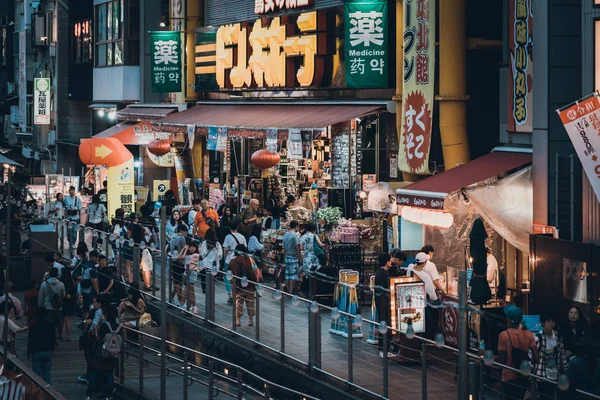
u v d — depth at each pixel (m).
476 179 25.12
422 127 28.92
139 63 54.53
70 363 27.06
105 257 29.33
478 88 29.30
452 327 22.06
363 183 33.28
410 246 27.55
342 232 29.14
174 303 29.50
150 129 47.62
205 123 40.00
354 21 32.62
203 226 32.81
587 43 22.84
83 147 39.47
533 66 24.61
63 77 64.25
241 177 41.88
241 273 25.84
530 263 22.42
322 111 35.31
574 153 24.12
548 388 17.81
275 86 38.50
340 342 24.05
